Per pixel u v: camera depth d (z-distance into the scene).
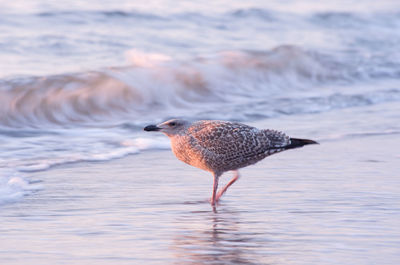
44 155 15.43
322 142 16.75
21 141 17.25
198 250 8.78
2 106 21.25
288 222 10.09
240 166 11.64
